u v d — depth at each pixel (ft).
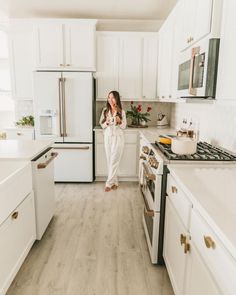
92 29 11.73
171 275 5.42
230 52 4.71
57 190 11.84
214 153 6.48
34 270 6.38
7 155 6.45
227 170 5.33
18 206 5.56
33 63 12.74
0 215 4.61
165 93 10.73
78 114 11.98
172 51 9.27
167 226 5.84
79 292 5.70
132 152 12.71
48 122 12.41
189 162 5.75
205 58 5.46
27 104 14.21
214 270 3.19
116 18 13.11
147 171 7.09
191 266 4.11
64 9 11.85
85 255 7.03
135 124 13.51
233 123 6.52
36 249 7.24
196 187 4.23
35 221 6.94
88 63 11.98
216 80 5.35
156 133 10.90
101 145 12.61
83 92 11.79
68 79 11.68
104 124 11.75
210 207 3.44
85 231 8.25
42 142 8.23
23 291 5.69
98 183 12.88
